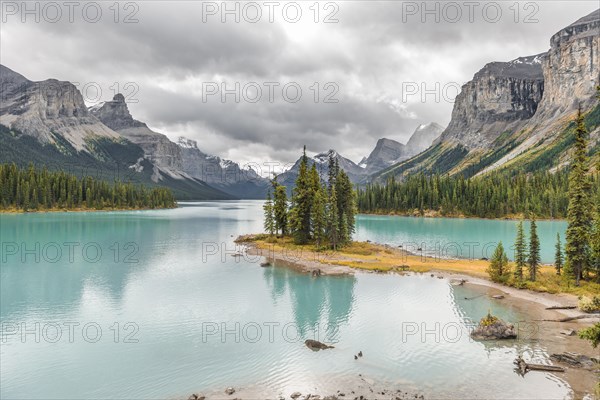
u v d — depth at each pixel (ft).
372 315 157.79
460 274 231.50
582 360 111.04
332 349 123.75
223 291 195.42
